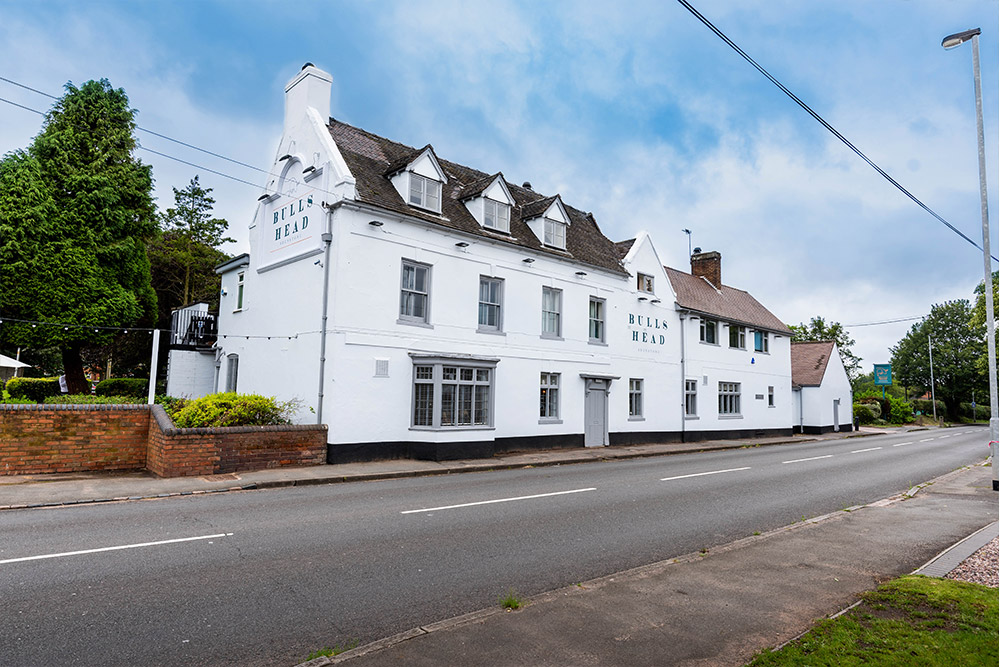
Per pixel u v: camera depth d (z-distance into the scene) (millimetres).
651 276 26328
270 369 18781
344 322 16125
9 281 20766
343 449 15805
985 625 4816
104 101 24078
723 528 9172
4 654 4422
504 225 20812
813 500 11867
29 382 20297
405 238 17609
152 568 6531
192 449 13164
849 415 40688
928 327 72500
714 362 29484
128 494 11016
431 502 10742
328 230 16719
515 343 20266
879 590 5824
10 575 6227
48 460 12781
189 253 34344
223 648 4621
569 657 4410
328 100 19516
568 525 9078
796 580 6434
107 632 4855
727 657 4465
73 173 22594
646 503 11039
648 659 4406
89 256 22219
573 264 22594
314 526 8664
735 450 24500
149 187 24938
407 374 17281
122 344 30578
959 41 14219
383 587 6098
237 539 7840
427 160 18609
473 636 4750
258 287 20125
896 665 4086
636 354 25094
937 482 14703
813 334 67750
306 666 4152
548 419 21094
